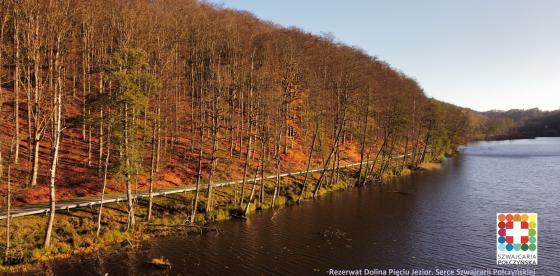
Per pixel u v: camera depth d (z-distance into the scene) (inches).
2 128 1672.0
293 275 1010.1
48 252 1050.1
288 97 2065.7
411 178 2755.9
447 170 3216.0
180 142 2276.1
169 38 1959.9
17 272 956.6
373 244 1266.0
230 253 1160.2
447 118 4232.3
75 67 2007.9
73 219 1232.8
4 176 1370.6
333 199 1987.0
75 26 1553.9
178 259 1101.7
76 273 973.8
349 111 2299.5
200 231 1359.5
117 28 1721.2
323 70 2842.0
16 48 1412.4
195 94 2834.6
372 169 2699.3
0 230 1077.8
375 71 3885.3
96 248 1131.9
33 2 1320.1
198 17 2603.3
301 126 2819.9
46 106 1708.9
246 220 1533.0
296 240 1295.5
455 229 1446.9
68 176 1555.1
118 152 1470.2
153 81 1288.1
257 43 2719.0
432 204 1875.0
